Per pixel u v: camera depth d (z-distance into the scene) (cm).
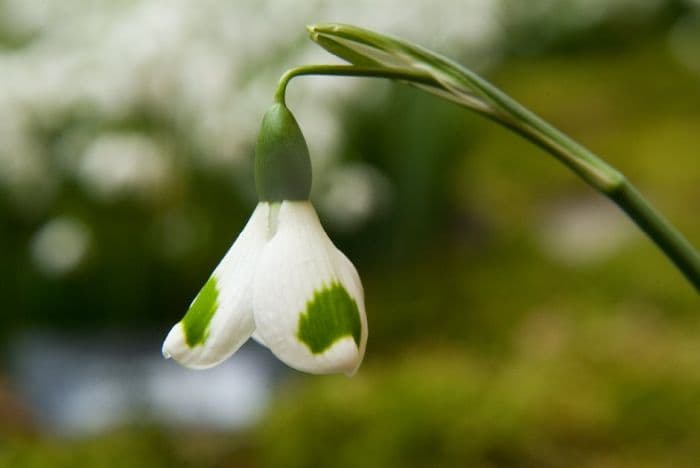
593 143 119
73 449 56
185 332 30
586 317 74
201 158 66
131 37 61
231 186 70
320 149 64
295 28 64
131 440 55
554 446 52
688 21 169
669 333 70
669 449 52
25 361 71
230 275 30
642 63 151
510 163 107
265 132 31
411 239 85
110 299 73
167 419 59
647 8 165
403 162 81
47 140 67
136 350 70
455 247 89
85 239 70
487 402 53
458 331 74
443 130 83
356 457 52
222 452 56
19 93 64
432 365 60
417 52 32
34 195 69
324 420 54
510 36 127
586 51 161
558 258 88
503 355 69
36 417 66
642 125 124
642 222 33
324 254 30
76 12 67
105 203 69
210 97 61
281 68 63
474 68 83
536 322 74
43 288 74
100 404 62
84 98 64
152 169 62
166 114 63
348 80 64
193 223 69
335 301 30
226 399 62
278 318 30
